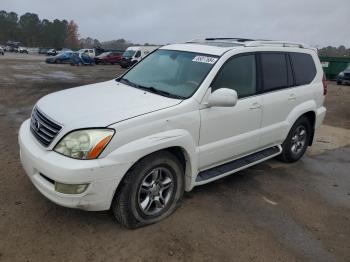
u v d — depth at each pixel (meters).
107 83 4.89
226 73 4.48
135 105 3.80
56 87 14.81
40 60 41.00
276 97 5.20
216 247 3.60
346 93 18.39
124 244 3.53
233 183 5.13
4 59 38.34
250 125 4.84
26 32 117.69
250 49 4.88
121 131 3.41
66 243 3.48
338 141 7.88
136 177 3.58
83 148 3.29
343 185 5.41
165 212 4.00
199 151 4.18
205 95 4.16
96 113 3.56
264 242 3.76
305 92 5.81
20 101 10.55
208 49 4.71
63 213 3.96
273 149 5.59
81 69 29.47
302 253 3.64
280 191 5.01
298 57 5.80
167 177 3.94
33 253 3.31
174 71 4.62
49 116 3.63
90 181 3.29
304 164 6.19
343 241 3.92
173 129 3.83
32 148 3.61
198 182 4.28
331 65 29.62
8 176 4.77
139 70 5.06
